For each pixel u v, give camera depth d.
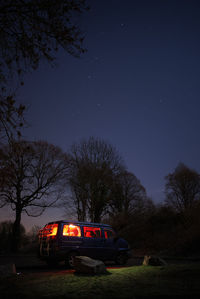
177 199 47.31
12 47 5.16
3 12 4.87
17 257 19.11
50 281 6.62
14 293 5.17
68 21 5.12
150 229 29.73
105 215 30.95
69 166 29.36
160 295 4.70
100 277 7.15
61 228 10.45
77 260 8.39
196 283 5.66
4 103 4.73
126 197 37.00
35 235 31.42
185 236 21.45
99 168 30.64
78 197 29.42
